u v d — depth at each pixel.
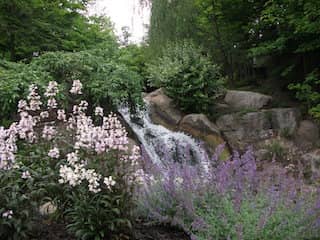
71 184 2.99
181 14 10.74
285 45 9.60
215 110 9.29
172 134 8.33
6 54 8.66
